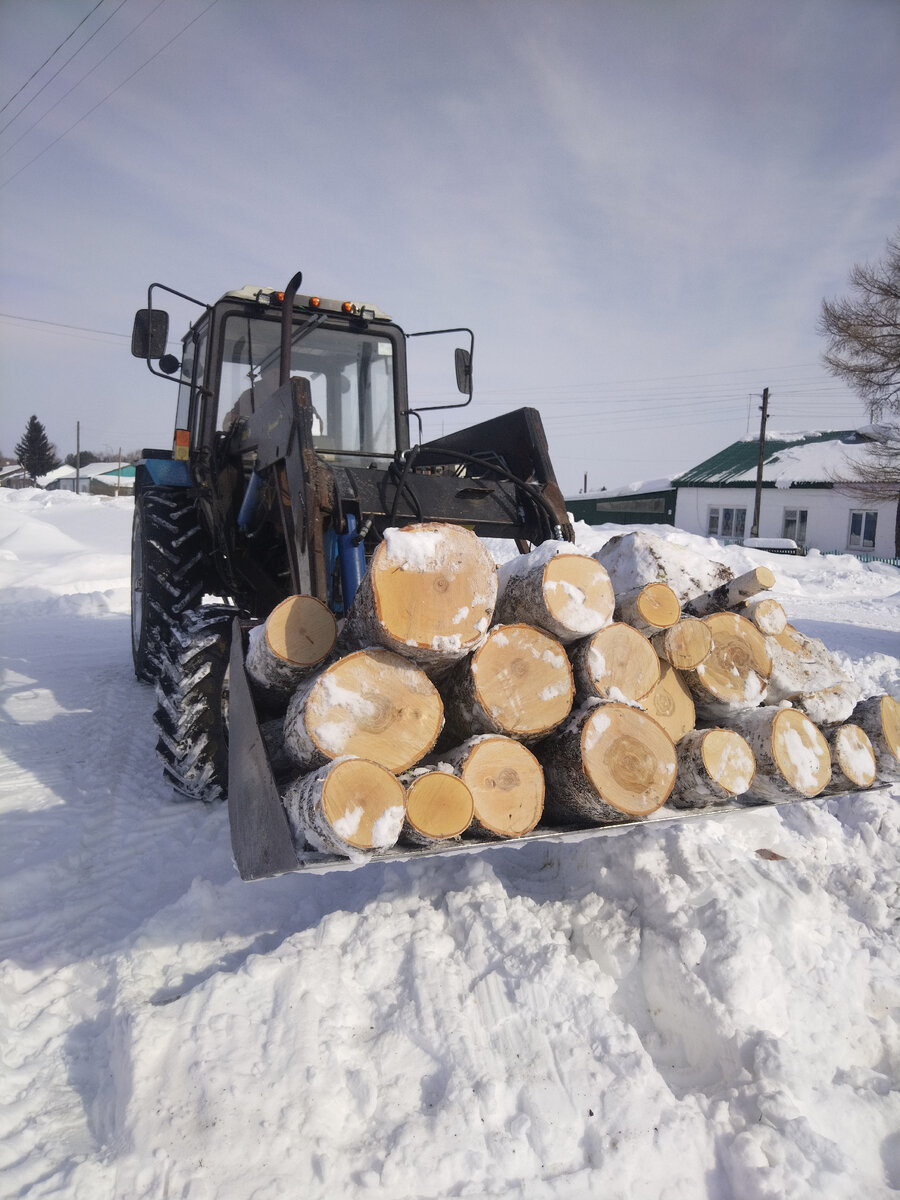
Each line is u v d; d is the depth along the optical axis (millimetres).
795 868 2979
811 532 25547
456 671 2371
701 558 3176
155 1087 1966
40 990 2432
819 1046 2203
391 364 4934
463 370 4797
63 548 15867
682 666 2627
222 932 2664
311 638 2385
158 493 5469
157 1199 1724
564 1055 2062
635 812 2252
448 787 2068
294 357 4766
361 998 2266
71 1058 2197
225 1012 2146
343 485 3561
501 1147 1848
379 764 1995
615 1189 1786
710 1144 1884
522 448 4230
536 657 2307
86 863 3260
